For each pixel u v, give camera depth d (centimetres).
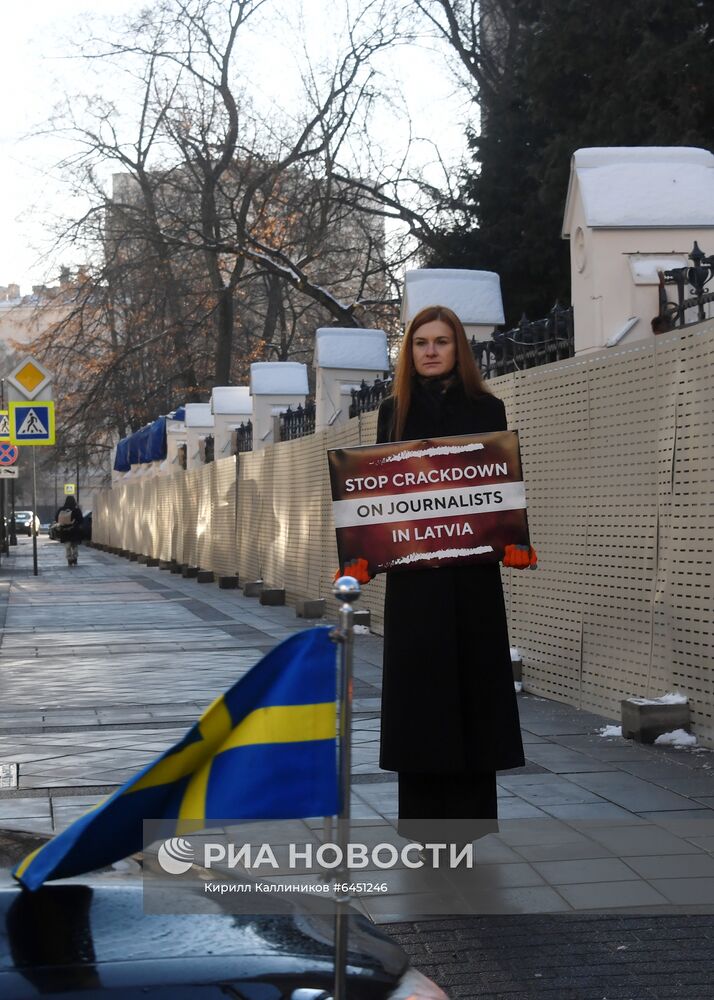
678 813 568
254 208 3300
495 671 476
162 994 176
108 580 2828
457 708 466
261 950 193
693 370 738
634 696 813
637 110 1897
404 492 475
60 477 10069
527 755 708
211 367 4041
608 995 365
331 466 476
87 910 195
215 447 2803
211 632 1509
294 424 2012
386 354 1784
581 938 410
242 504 2367
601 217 869
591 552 872
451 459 476
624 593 824
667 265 872
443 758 463
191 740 200
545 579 947
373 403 1483
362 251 3356
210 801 200
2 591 2411
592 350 884
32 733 790
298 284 3256
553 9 2042
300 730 203
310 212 3206
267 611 1847
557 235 2270
